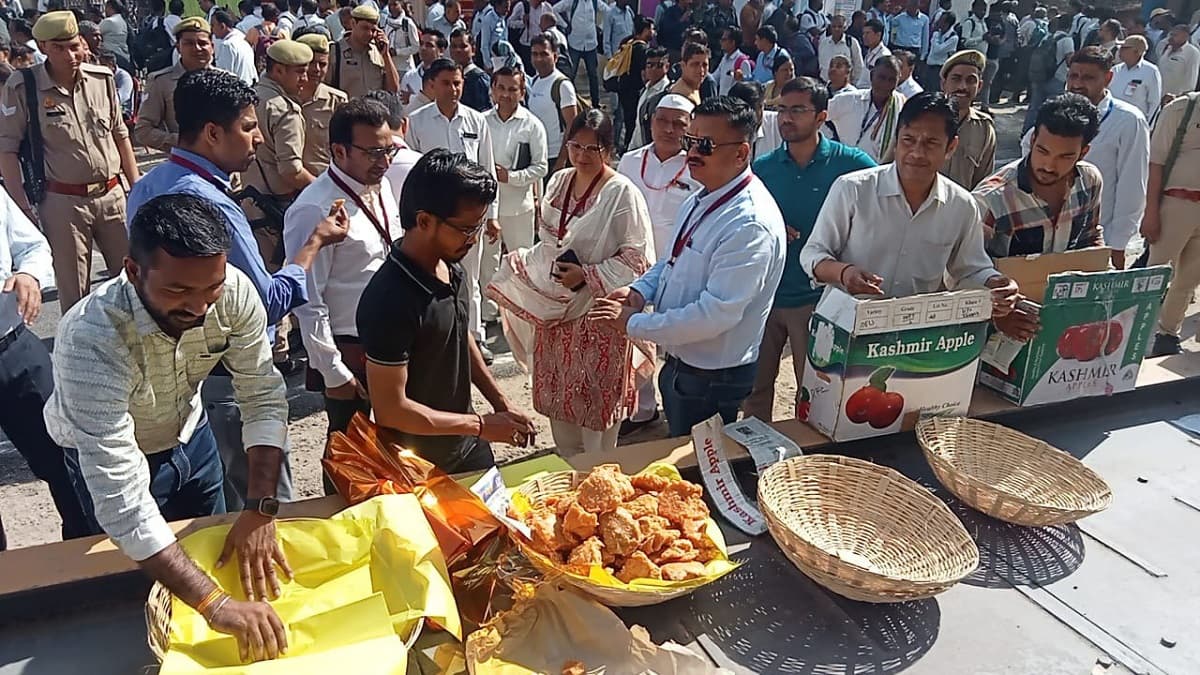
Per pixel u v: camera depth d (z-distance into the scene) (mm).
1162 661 1669
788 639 1719
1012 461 2248
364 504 1760
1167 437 2514
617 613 1747
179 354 1777
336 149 2729
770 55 8883
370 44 6293
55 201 4293
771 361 3645
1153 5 13195
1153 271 2484
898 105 4965
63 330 1585
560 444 3395
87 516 2301
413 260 1978
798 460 2059
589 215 3062
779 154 3578
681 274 2494
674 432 2721
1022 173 2688
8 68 6168
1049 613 1796
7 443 3930
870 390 2285
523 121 5105
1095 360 2543
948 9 14070
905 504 1973
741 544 1990
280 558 1643
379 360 1956
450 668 1586
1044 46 12039
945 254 2613
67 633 1646
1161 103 8477
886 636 1728
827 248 2689
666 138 4039
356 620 1488
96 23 9789
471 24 12266
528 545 1746
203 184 2375
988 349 2592
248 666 1384
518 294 3203
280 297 2404
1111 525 2098
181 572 1477
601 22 12391
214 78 2416
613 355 3152
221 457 2572
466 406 2293
